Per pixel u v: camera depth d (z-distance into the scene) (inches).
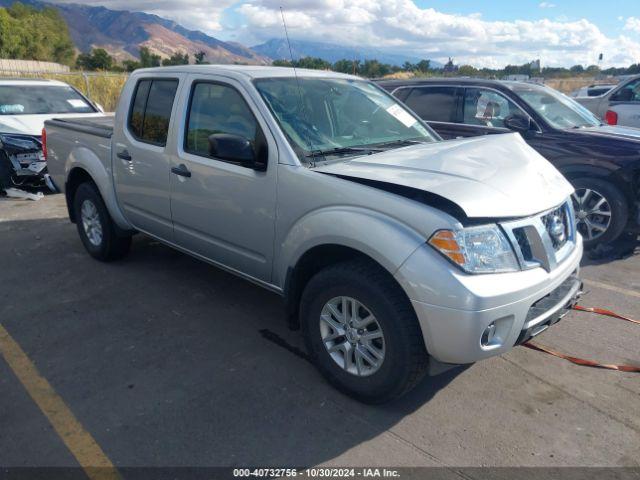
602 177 224.2
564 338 154.7
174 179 162.9
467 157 129.0
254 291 186.5
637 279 201.9
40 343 149.6
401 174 117.4
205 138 153.9
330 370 126.0
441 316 103.0
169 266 209.5
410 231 107.4
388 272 111.4
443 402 123.8
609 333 157.9
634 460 105.7
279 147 132.3
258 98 139.9
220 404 122.1
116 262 213.3
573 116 250.5
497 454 106.9
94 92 766.5
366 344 118.0
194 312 169.8
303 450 107.7
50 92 371.9
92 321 163.2
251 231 141.8
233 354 144.4
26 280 195.2
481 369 137.7
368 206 113.8
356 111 159.0
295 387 129.1
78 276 199.0
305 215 125.8
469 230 105.5
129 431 112.8
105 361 140.3
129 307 173.0
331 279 119.1
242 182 140.4
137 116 179.8
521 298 107.0
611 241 227.5
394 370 112.2
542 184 124.3
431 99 273.4
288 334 156.1
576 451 107.9
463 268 103.6
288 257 130.4
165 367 137.6
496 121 251.1
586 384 131.4
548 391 128.4
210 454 106.3
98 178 194.9
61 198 325.1
